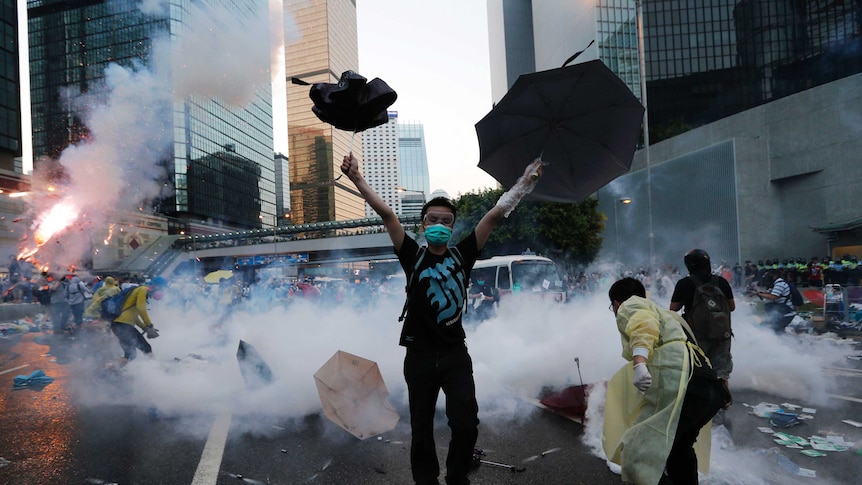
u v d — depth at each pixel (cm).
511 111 414
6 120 4350
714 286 451
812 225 3028
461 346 295
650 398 290
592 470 379
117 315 784
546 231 3284
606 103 397
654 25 5628
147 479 374
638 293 320
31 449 444
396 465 395
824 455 401
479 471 379
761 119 3306
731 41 5494
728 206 3338
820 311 1332
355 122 286
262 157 5816
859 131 2791
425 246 297
